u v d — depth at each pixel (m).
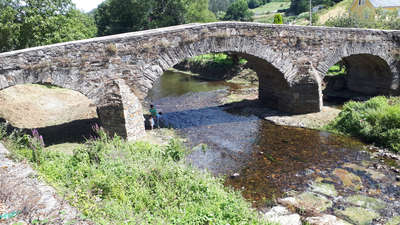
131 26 40.75
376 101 13.19
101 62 11.27
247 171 9.75
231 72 30.62
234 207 6.00
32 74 10.09
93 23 45.06
